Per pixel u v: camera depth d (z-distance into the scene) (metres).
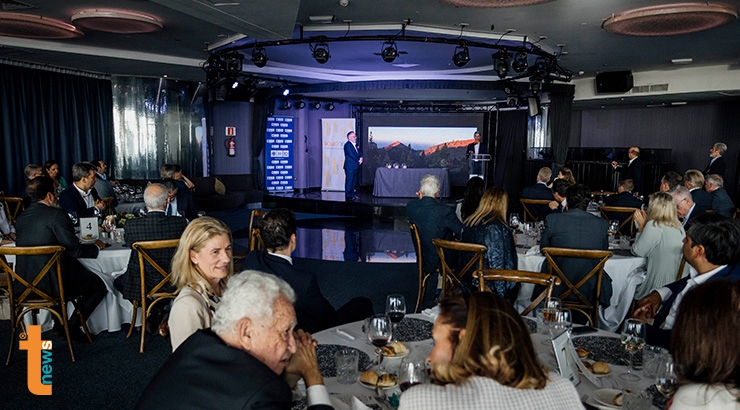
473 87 11.10
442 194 12.96
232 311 1.45
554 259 3.84
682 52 8.09
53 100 9.15
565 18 6.08
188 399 1.31
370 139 15.22
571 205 3.92
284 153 13.66
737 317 1.28
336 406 1.61
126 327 4.41
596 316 3.65
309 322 2.54
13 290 3.65
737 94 10.00
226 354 1.38
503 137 14.73
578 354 2.06
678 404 1.32
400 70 11.12
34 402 3.11
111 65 8.98
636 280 4.14
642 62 9.05
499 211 3.88
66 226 3.77
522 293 4.27
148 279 3.91
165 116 11.05
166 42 7.66
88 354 3.84
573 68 9.77
